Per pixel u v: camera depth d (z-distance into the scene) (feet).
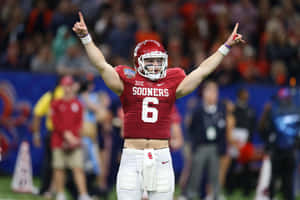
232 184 133.08
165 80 62.44
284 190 115.24
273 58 168.66
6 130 144.66
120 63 143.33
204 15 178.60
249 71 159.74
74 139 109.09
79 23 60.18
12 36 171.53
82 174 110.11
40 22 172.55
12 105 144.97
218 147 114.83
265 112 116.47
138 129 61.16
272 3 193.77
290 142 113.29
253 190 138.82
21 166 124.88
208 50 172.04
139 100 61.36
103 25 169.27
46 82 145.18
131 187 60.39
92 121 116.16
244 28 179.32
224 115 115.55
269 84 154.92
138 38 164.76
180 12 179.83
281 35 171.42
